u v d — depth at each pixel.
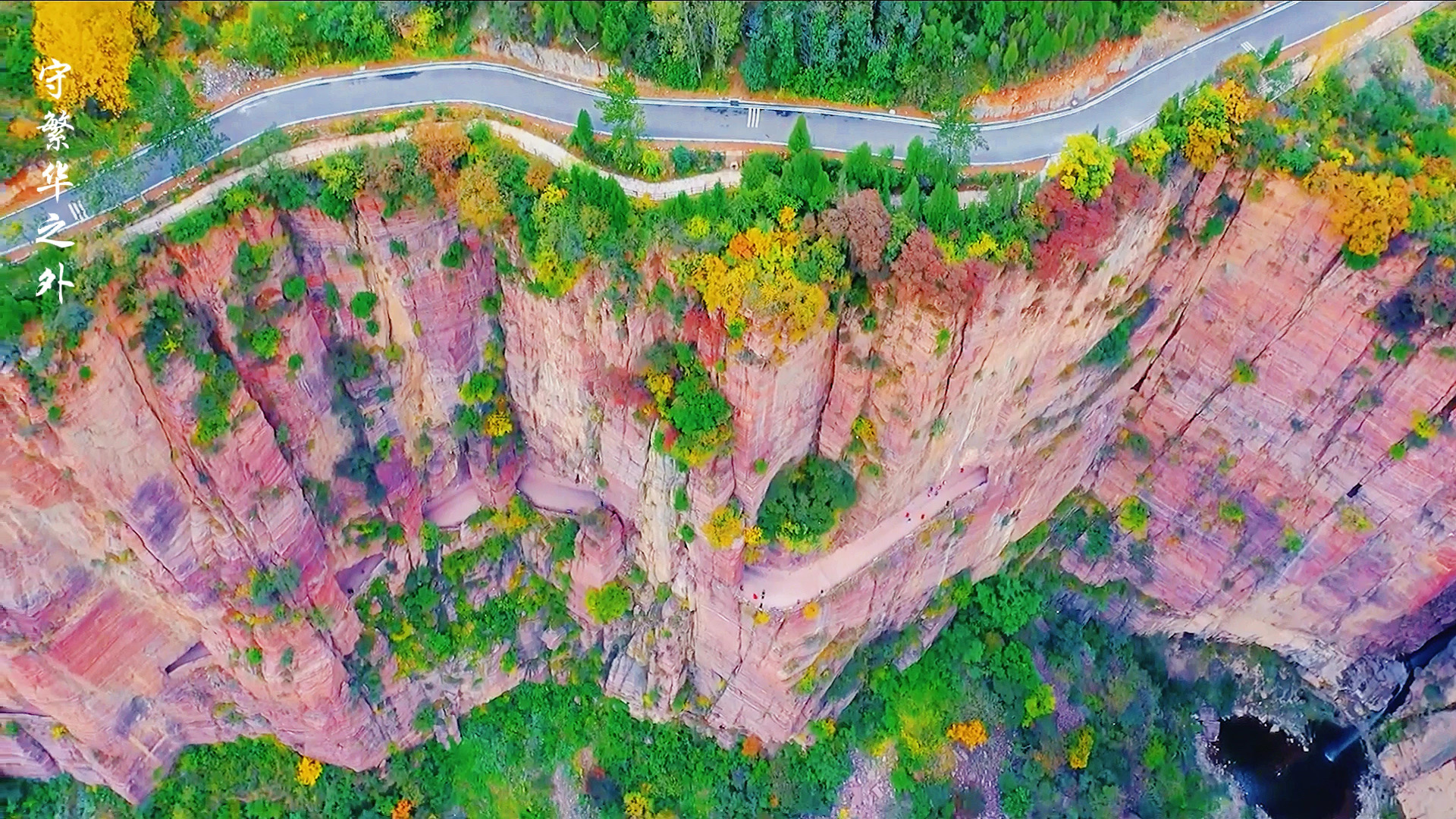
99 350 47.50
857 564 63.72
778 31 57.03
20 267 48.28
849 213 50.91
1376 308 55.91
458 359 61.28
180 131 52.34
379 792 72.00
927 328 52.28
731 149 58.16
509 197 53.84
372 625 67.38
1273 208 55.50
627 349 56.25
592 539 67.06
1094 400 65.00
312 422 58.16
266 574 58.75
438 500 67.81
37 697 58.50
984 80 58.94
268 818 70.75
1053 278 53.72
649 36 58.47
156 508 53.09
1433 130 54.78
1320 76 57.22
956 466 64.06
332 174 51.75
